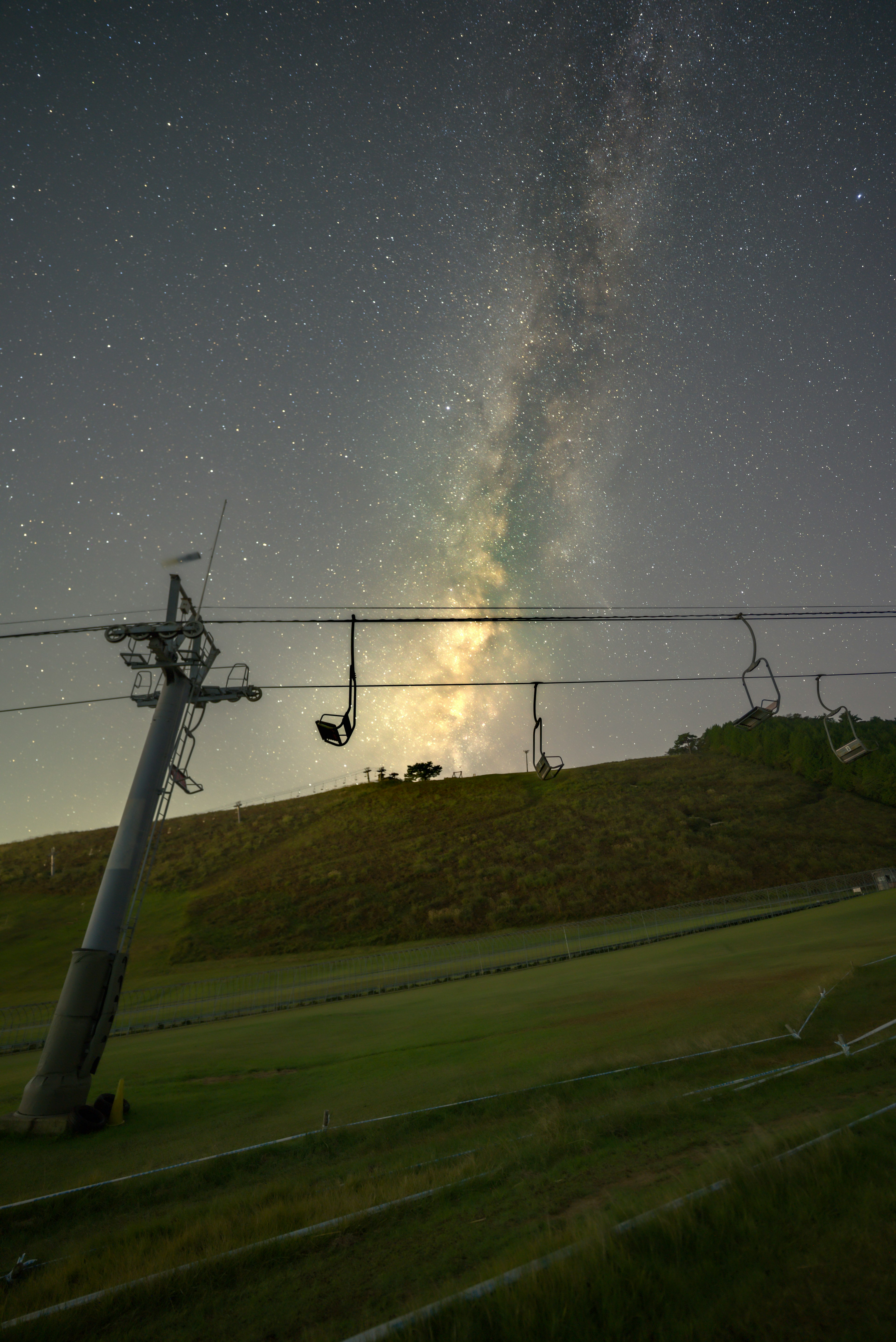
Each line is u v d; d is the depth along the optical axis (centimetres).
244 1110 1280
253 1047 2127
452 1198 645
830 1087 889
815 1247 391
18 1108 1381
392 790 10606
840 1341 310
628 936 4612
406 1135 991
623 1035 1486
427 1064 1505
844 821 7956
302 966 4800
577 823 8294
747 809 8506
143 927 6209
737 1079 1020
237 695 1516
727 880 6356
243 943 5691
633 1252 412
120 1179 891
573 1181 638
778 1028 1295
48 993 4772
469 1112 1052
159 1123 1230
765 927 3891
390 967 4597
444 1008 2506
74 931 6188
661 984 2230
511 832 8188
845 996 1460
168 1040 2683
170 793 1433
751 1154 558
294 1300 475
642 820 8194
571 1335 343
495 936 5391
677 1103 895
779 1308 342
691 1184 512
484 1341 350
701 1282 373
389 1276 489
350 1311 443
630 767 11169
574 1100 1049
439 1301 401
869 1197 437
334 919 6078
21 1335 473
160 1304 502
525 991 2667
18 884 7475
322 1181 817
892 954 1966
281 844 8575
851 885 5700
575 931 5125
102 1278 568
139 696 1491
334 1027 2403
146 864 1386
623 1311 353
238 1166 919
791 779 9756
